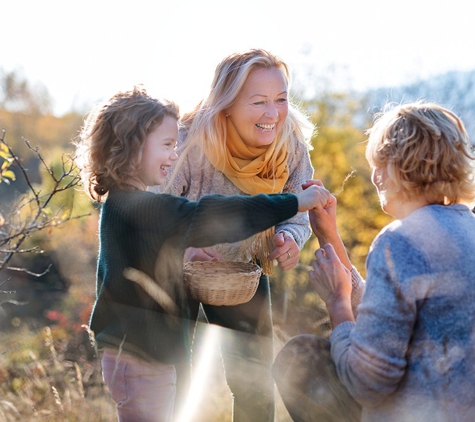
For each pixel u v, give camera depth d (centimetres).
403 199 199
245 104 277
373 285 182
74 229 990
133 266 229
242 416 292
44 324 830
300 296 541
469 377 180
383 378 180
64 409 310
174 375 243
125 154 234
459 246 181
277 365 223
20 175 1060
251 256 287
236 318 290
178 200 227
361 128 876
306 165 312
